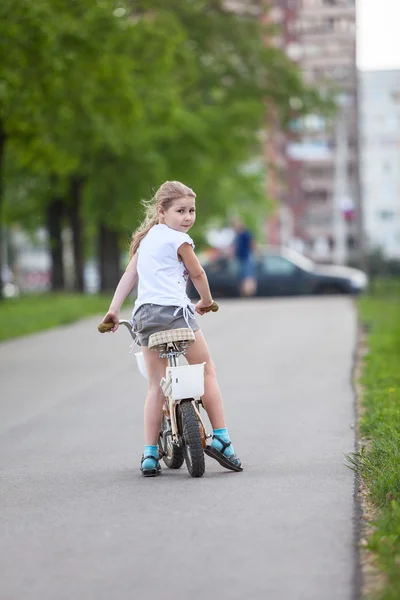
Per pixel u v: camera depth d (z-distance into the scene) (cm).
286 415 2664
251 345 4534
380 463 1880
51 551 1427
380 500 1620
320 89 10975
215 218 11712
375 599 1164
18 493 1831
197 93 9806
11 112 6569
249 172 11638
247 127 9762
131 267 1964
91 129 7938
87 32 6412
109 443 2347
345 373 3522
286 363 3847
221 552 1391
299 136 11169
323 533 1473
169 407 1942
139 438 2402
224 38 10219
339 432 2386
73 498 1766
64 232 12606
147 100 8275
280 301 8000
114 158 8781
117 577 1297
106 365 3966
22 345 4825
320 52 15838
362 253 13288
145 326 1914
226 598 1204
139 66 7725
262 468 1978
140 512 1636
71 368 3894
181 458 1980
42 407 2955
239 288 9612
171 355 1912
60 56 6169
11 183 9769
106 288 10119
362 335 4947
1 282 8081
